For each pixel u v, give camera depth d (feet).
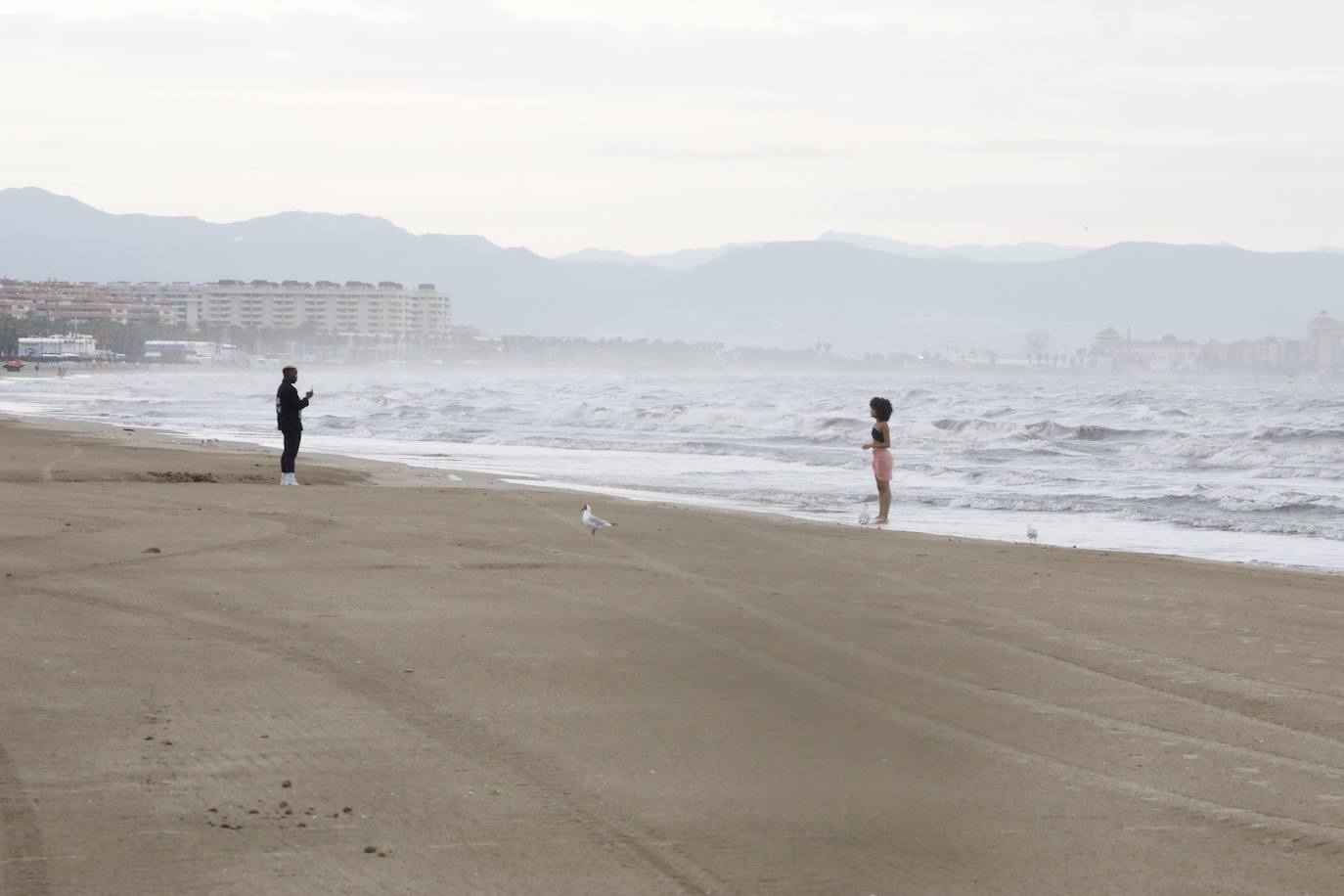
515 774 70.90
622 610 119.34
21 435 421.18
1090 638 111.96
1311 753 78.38
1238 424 616.80
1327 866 59.72
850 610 122.21
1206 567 157.89
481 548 160.15
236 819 62.69
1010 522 233.14
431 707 84.33
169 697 84.84
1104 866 59.36
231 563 143.33
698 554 158.81
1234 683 96.22
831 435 513.86
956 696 90.63
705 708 85.61
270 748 74.28
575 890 55.16
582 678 93.20
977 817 65.72
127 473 267.18
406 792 67.36
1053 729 82.84
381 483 271.69
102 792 65.82
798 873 57.77
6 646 98.53
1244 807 67.97
